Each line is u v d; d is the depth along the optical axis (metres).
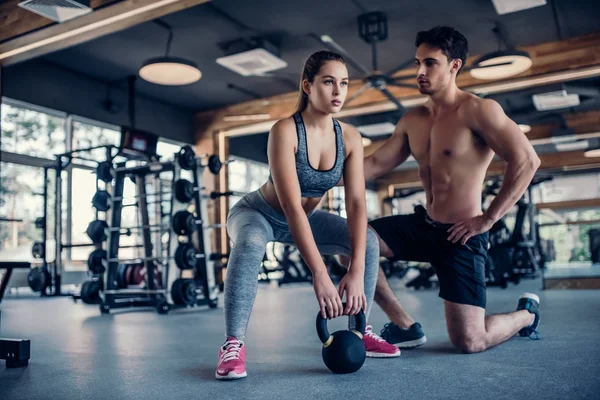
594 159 10.70
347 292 1.42
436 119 1.80
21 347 1.73
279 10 4.96
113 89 6.82
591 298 3.67
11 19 4.26
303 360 1.70
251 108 7.60
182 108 7.86
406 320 1.83
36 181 6.75
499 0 4.18
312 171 1.53
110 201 4.39
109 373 1.59
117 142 7.08
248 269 1.48
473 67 4.91
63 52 5.78
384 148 1.94
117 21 3.94
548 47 5.81
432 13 5.09
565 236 13.68
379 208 13.18
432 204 1.79
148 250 4.53
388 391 1.25
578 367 1.45
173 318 3.51
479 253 1.67
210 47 5.75
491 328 1.73
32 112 6.16
